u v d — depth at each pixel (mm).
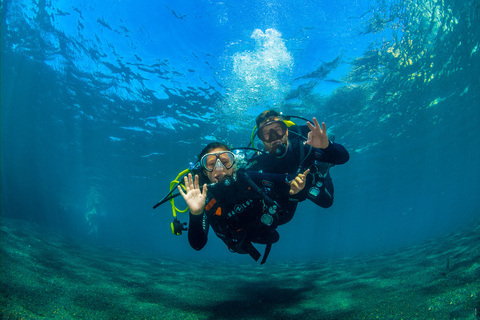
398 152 22875
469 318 2316
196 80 11461
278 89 11797
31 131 20078
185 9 8773
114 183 27812
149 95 12703
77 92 13516
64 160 23672
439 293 3117
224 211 3422
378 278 4574
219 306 3584
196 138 16609
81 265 5379
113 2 8758
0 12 10578
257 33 9328
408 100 14719
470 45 11547
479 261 3836
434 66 12336
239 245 3518
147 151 18953
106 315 2963
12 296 2873
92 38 10195
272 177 3725
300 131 4855
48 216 27266
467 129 22188
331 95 12648
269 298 3998
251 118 13781
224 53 10031
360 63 10984
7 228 7297
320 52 10180
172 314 3197
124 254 10414
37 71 13062
